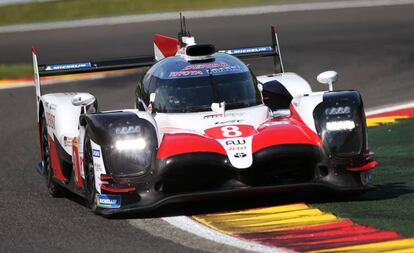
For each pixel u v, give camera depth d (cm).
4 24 9900
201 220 2459
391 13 8175
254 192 2483
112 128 2548
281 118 2791
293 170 2594
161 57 3506
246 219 2436
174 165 2473
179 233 2319
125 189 2497
